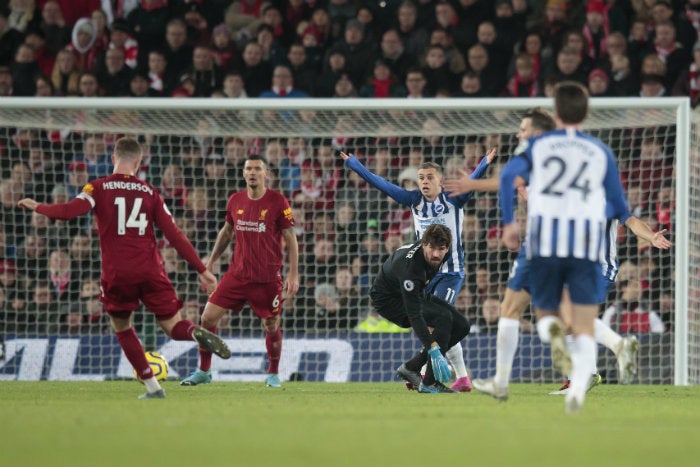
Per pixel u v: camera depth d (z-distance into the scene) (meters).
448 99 42.56
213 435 16.81
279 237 35.62
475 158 47.81
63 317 46.22
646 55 51.50
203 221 48.53
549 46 52.47
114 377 42.53
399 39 53.62
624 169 48.22
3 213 48.09
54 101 43.19
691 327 42.09
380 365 42.72
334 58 52.34
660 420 20.48
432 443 15.75
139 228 25.77
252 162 35.00
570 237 19.69
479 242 47.09
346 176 49.09
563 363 20.08
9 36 56.12
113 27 54.38
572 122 20.28
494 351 42.75
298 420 19.83
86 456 14.05
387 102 42.72
